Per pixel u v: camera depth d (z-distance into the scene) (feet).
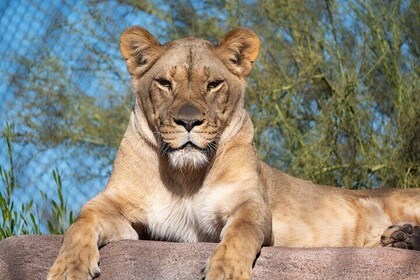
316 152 41.78
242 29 20.80
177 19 44.45
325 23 43.68
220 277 15.90
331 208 23.31
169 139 19.17
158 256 16.92
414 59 43.04
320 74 42.73
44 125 42.91
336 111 41.86
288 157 42.24
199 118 19.12
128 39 20.84
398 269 15.99
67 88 44.14
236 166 20.39
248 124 21.02
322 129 41.93
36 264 17.76
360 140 41.86
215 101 19.97
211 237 20.54
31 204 26.63
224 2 44.93
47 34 41.73
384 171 41.73
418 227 19.06
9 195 26.22
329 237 23.08
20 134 42.37
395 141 42.11
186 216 20.39
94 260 17.04
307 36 43.39
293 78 43.42
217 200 20.17
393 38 42.83
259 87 42.29
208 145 19.51
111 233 18.75
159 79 19.89
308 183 23.61
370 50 43.04
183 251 16.85
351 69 42.63
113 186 20.31
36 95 43.34
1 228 25.29
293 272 16.34
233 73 20.83
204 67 19.94
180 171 19.98
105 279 17.07
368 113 42.63
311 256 16.35
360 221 23.49
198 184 20.25
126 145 20.53
